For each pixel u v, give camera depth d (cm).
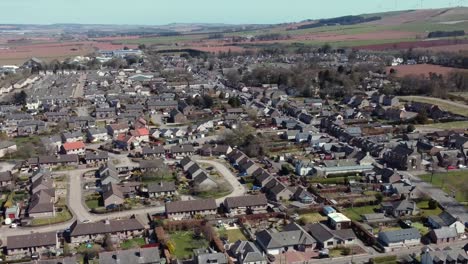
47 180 15700
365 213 13525
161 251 11319
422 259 10675
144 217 13475
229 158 18700
